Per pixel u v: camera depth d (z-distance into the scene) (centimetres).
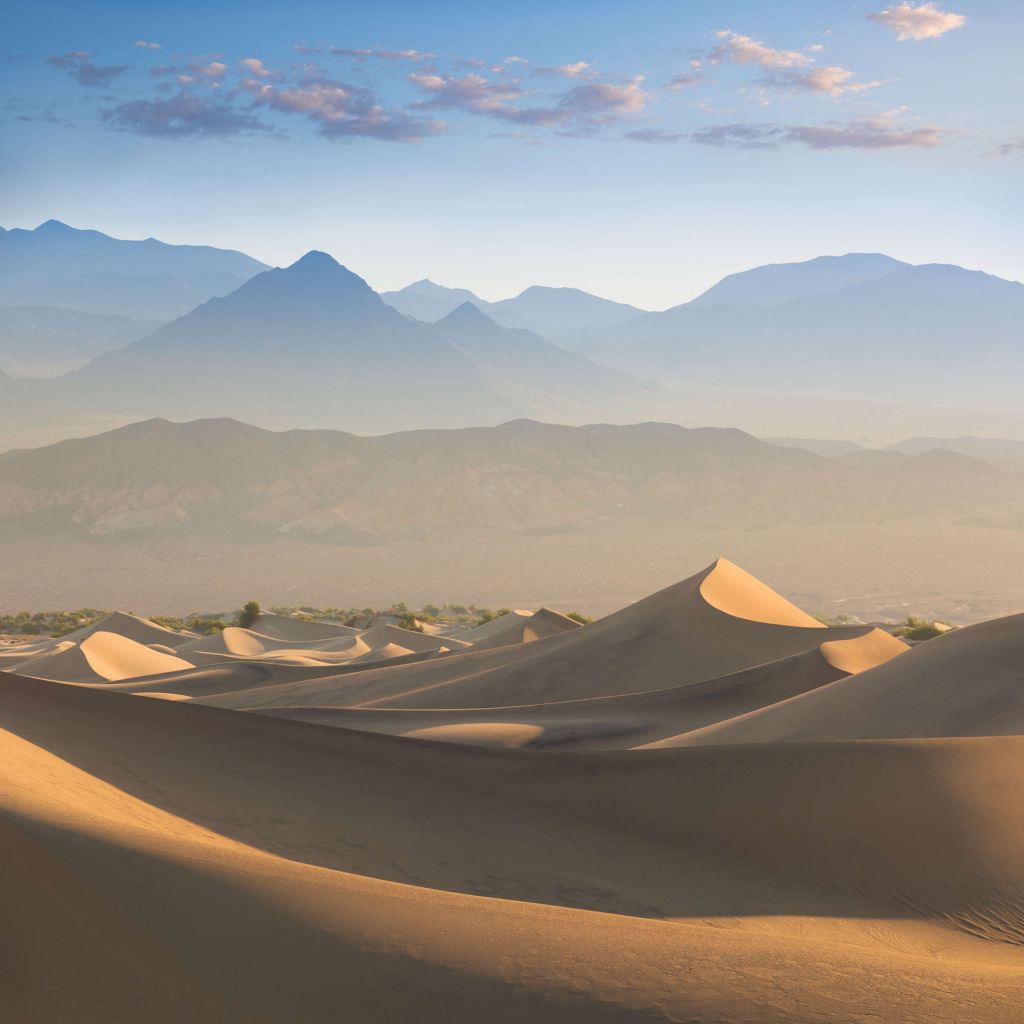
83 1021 673
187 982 720
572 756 1867
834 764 1794
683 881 1528
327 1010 690
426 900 912
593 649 4953
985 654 2973
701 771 1806
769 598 5897
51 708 1762
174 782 1529
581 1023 666
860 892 1580
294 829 1430
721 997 703
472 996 705
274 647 8962
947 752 1828
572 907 1322
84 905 792
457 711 3475
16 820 896
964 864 1634
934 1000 702
